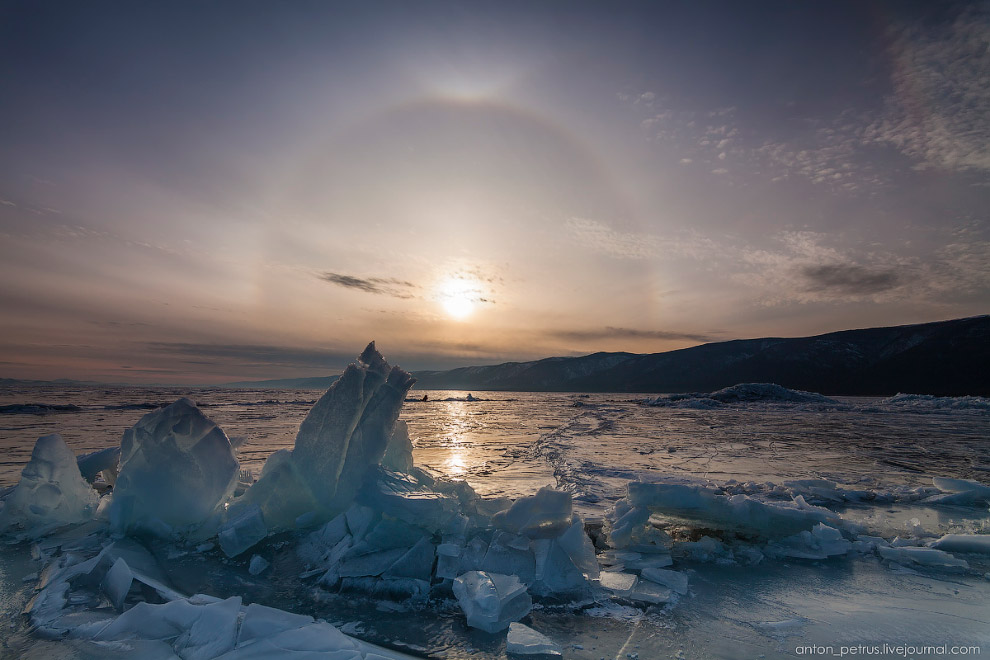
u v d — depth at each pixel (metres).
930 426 17.84
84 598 2.89
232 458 4.59
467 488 4.62
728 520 4.61
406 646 2.50
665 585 3.39
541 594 3.11
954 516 5.34
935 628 2.73
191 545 4.01
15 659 2.21
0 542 4.06
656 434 15.06
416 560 3.32
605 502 5.88
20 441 11.15
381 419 4.57
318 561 3.63
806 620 2.84
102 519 4.48
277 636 2.29
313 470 4.45
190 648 2.27
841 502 6.01
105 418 18.19
